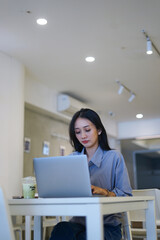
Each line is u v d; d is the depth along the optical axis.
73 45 4.46
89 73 5.45
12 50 4.60
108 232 1.69
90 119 1.93
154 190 2.80
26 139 5.72
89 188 1.38
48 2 3.46
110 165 1.87
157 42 4.34
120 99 6.79
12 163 4.41
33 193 1.71
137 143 8.76
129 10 3.63
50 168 1.45
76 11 3.63
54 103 6.27
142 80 5.73
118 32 4.11
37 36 4.20
